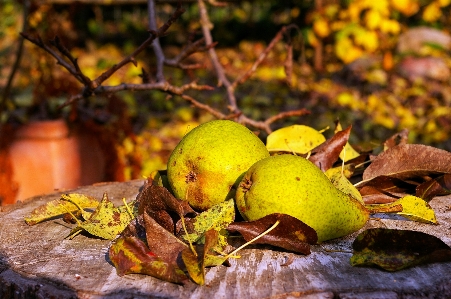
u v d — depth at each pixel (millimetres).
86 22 2830
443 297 508
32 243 602
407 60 2254
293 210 553
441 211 651
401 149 669
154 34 738
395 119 1918
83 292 515
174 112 1954
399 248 550
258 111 1949
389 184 667
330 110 1979
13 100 1598
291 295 505
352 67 2281
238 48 2887
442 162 660
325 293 506
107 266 554
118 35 3010
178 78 2326
